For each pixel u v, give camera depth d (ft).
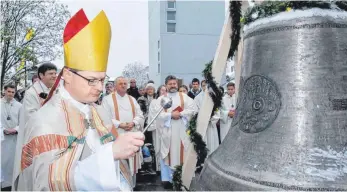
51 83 13.14
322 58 5.40
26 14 35.60
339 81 5.38
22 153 4.95
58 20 38.55
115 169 4.51
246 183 5.18
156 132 18.13
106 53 5.31
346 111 5.33
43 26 37.60
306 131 5.20
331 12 5.50
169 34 44.09
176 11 44.14
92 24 5.16
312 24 5.45
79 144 5.05
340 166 4.89
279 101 5.49
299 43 5.49
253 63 6.05
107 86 26.86
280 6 5.64
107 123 6.77
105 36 5.28
